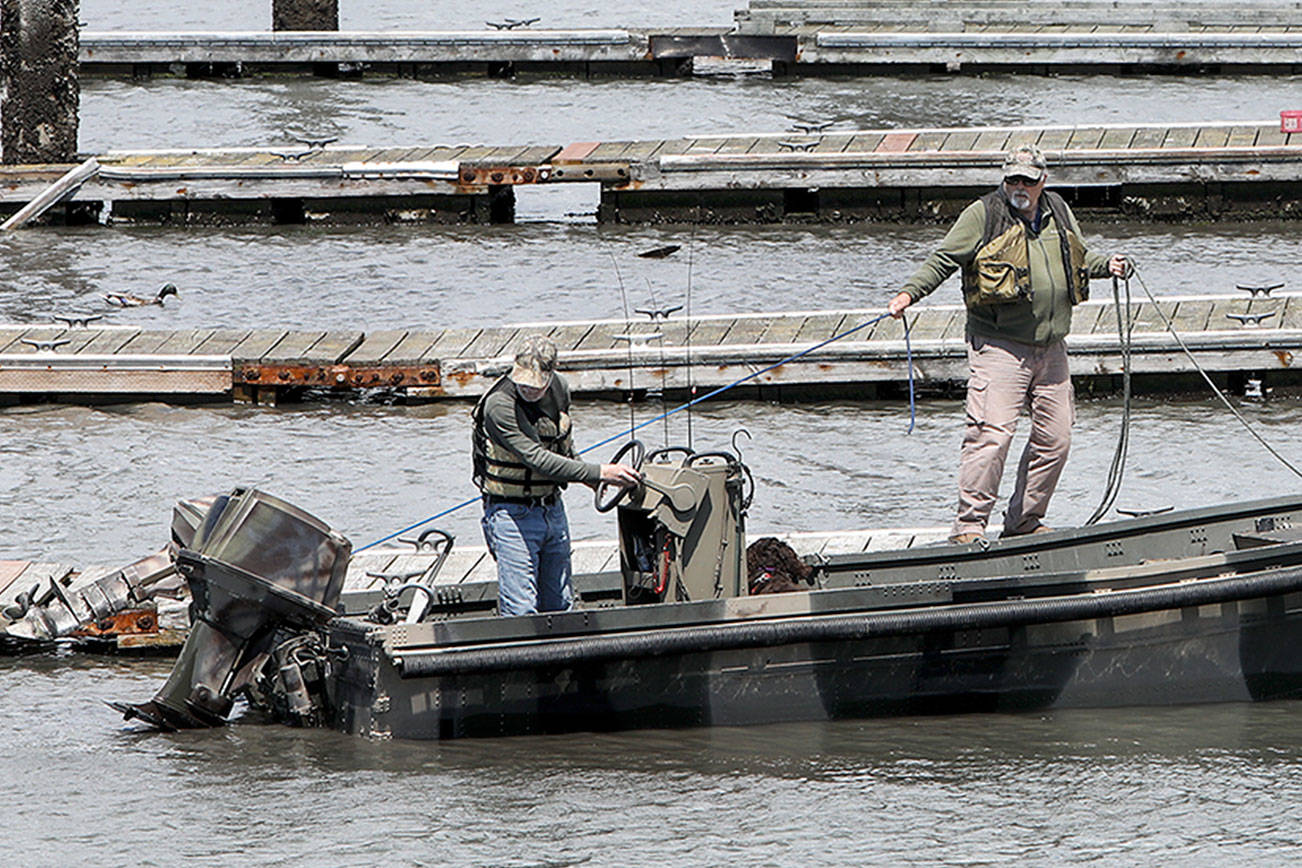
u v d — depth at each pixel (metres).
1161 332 55.62
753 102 102.56
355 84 109.25
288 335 58.66
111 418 54.22
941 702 32.22
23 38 80.75
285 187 79.12
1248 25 116.88
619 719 31.36
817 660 31.64
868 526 44.22
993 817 27.42
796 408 55.31
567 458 31.09
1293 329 55.50
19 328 59.22
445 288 68.31
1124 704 32.66
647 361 55.69
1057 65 111.38
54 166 80.94
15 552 42.44
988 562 35.16
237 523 31.55
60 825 27.34
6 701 34.00
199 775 29.58
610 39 110.56
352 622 31.14
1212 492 46.31
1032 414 36.84
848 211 79.81
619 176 79.00
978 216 35.78
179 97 104.50
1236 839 26.55
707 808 27.83
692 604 31.16
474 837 26.70
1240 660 32.81
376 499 46.66
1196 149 78.56
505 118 98.44
